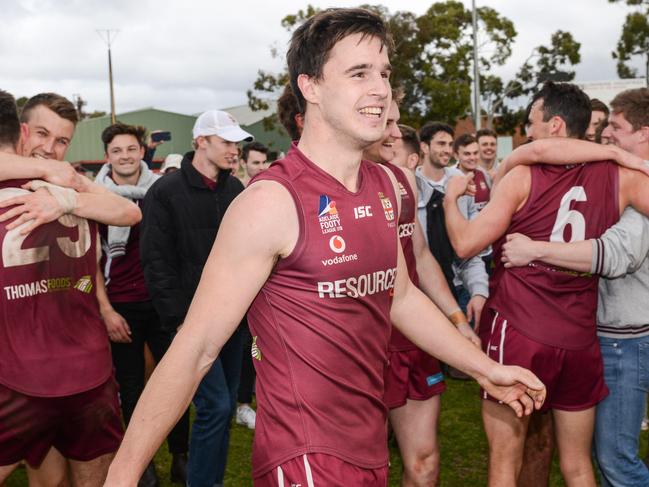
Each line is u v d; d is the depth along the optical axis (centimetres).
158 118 4350
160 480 393
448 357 197
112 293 388
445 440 442
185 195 343
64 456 256
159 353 398
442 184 529
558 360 254
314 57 164
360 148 168
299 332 164
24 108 308
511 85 4338
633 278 265
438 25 3672
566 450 266
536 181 257
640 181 252
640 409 270
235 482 383
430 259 292
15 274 228
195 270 345
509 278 262
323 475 163
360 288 167
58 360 237
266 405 170
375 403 175
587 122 272
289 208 160
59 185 246
